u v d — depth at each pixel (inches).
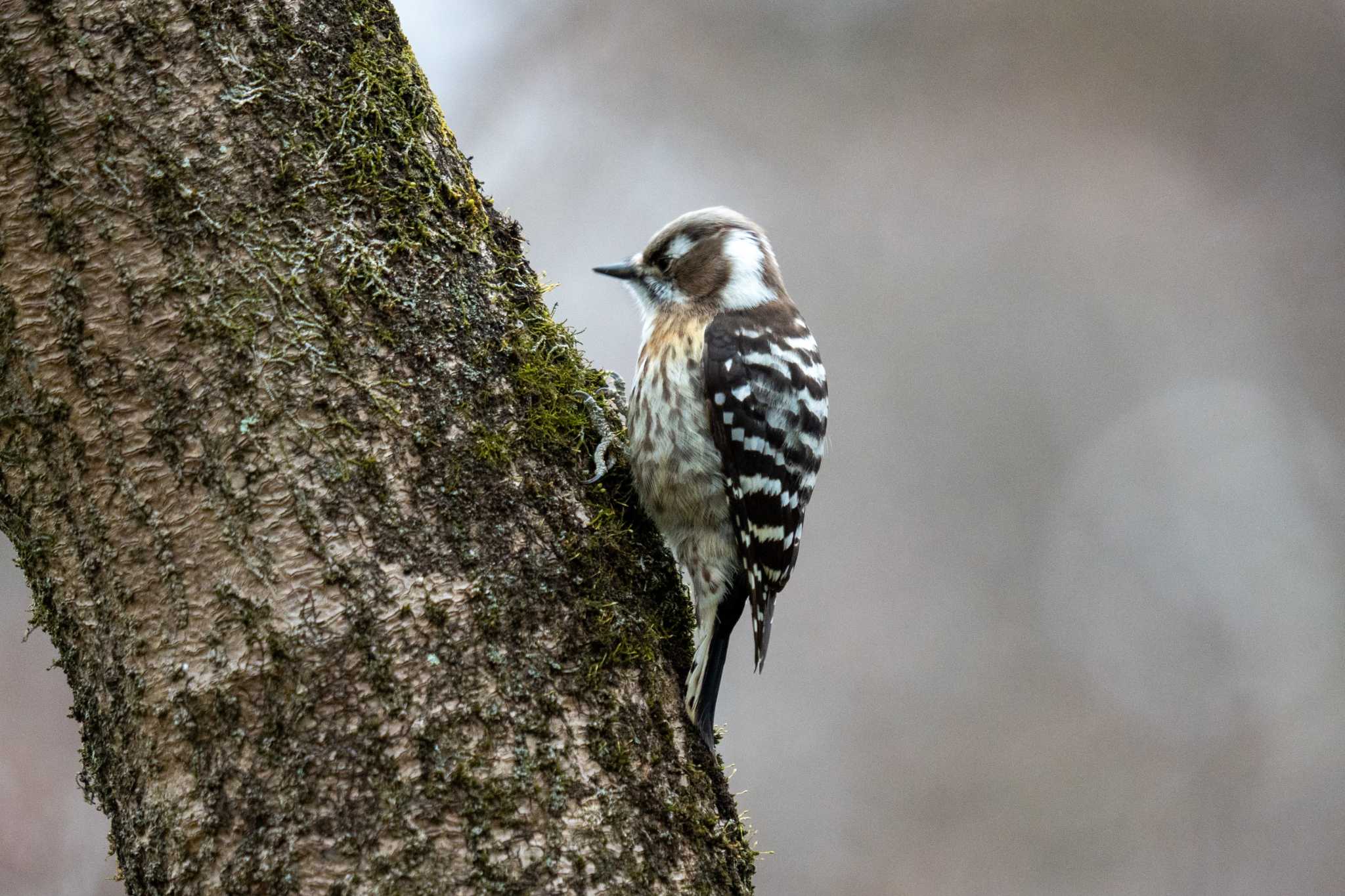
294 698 221.9
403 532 232.7
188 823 222.7
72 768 562.3
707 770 258.8
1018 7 806.5
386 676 224.4
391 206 249.9
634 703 247.1
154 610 228.2
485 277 266.4
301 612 224.2
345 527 228.7
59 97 231.8
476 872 221.0
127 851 231.5
